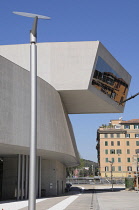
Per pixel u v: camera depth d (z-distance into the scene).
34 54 10.96
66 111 47.81
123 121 114.25
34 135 10.63
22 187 35.94
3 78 27.53
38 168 41.84
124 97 52.16
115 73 46.94
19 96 29.62
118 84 48.69
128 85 52.06
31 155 10.54
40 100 34.44
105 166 109.88
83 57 40.91
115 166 109.62
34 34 11.05
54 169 47.62
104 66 43.69
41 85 35.25
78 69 40.97
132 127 112.06
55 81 41.06
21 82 30.22
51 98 38.12
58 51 41.34
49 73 41.25
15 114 28.62
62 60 41.19
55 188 47.09
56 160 48.72
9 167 39.25
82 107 49.53
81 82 40.84
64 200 34.22
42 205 27.38
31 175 10.43
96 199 36.38
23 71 30.81
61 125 40.69
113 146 110.69
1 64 27.44
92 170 163.38
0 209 22.23
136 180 67.88
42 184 46.69
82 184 110.00
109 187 87.25
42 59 41.47
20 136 29.00
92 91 42.06
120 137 111.06
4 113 27.06
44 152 36.91
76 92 41.91
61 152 38.56
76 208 24.36
